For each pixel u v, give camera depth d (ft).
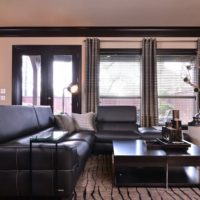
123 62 17.78
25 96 18.11
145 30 17.28
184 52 17.48
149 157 8.13
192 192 7.79
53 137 6.87
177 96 17.71
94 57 17.22
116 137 13.07
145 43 17.25
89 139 11.41
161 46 17.54
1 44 17.75
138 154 8.29
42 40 17.70
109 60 17.79
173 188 8.14
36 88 18.03
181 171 9.63
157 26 16.90
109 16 15.08
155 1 12.89
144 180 8.60
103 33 17.43
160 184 8.28
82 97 17.58
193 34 17.38
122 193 7.68
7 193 6.79
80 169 8.29
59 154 6.72
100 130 14.24
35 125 10.57
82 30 17.26
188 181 8.48
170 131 9.64
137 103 17.74
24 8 13.89
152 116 17.01
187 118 17.70
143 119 17.03
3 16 15.14
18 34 17.57
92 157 12.71
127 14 14.73
